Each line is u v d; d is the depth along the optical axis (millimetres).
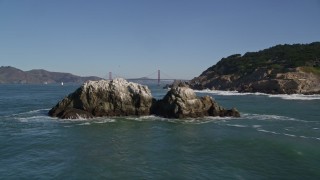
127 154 29453
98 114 53188
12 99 98062
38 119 50656
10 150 30891
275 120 50906
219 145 33125
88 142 34438
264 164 26516
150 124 46500
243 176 23734
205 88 178250
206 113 54562
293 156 28812
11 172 24406
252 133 39250
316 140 35031
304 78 128625
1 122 47656
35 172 24406
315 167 25812
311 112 62594
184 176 23656
